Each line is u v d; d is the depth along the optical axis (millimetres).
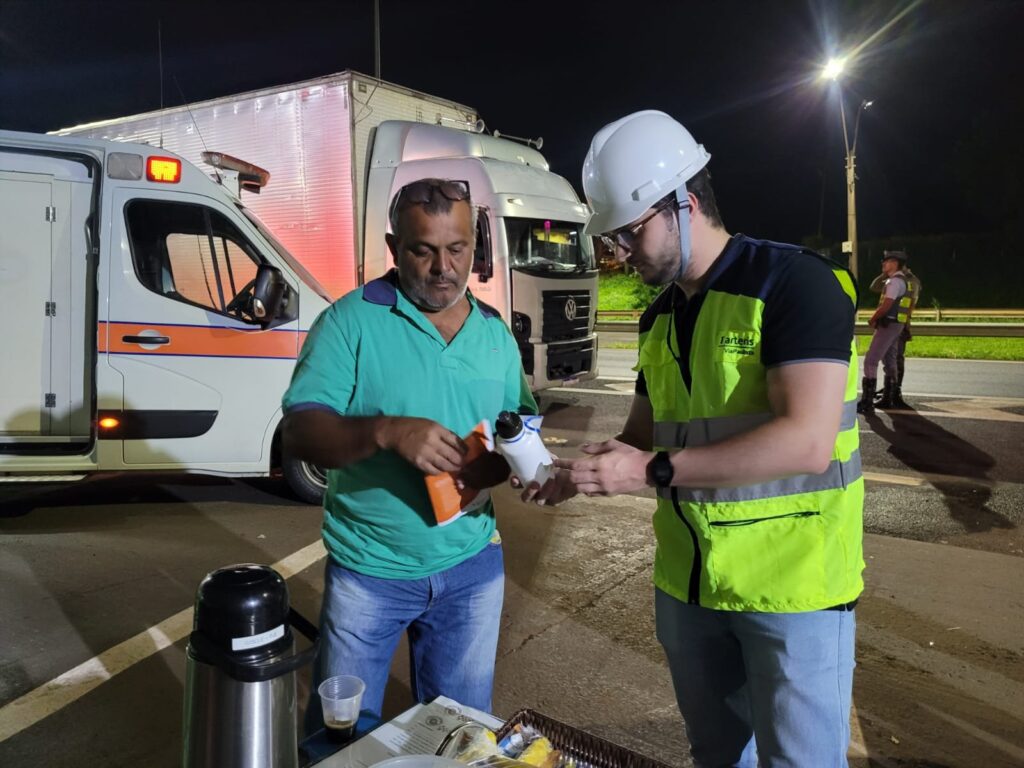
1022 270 30297
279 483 6629
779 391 1659
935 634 3828
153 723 3107
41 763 2846
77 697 3287
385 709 3307
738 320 1736
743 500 1774
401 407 2006
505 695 3320
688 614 1980
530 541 5211
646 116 1843
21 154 5148
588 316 9586
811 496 1750
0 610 4125
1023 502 5895
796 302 1651
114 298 5145
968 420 8781
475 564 2156
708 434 1808
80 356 5305
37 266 5219
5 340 5207
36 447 5285
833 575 1743
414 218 1896
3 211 5156
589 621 4020
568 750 1624
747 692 2049
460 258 1957
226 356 5371
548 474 1795
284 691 1367
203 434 5379
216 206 5398
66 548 5066
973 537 5195
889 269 9242
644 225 1796
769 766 1835
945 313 24438
